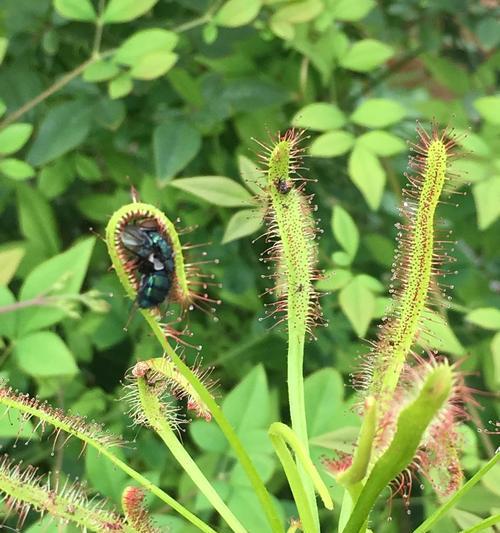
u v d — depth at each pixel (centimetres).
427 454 7
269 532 11
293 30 15
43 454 15
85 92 15
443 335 12
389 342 9
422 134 9
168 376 9
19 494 8
